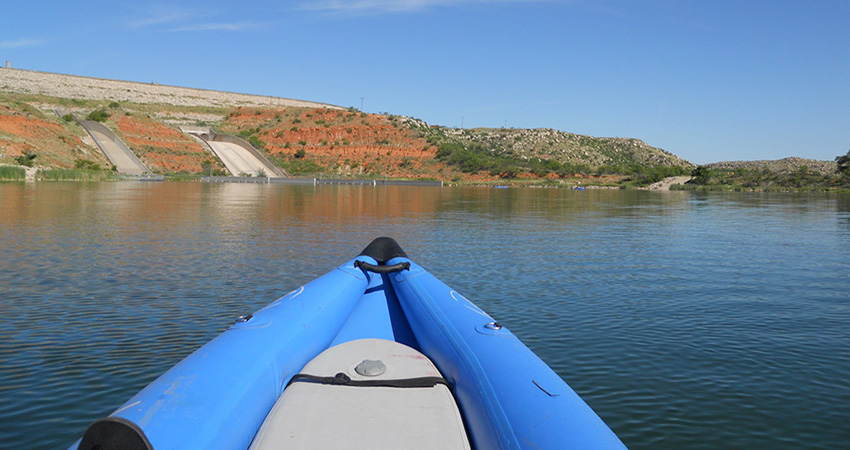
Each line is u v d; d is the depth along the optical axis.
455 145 144.62
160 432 2.17
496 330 3.65
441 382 3.04
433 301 4.41
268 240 15.34
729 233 19.36
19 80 174.38
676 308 8.30
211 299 8.45
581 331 7.04
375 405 2.73
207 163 106.38
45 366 5.54
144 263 11.47
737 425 4.44
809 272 11.57
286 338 3.43
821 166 192.25
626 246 15.47
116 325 7.02
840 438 4.24
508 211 29.81
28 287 9.16
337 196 43.59
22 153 69.81
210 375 2.71
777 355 6.15
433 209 30.23
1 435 4.13
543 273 11.12
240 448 2.52
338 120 151.12
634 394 5.04
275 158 124.94
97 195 35.38
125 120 111.31
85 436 2.02
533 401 2.62
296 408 2.68
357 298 4.99
